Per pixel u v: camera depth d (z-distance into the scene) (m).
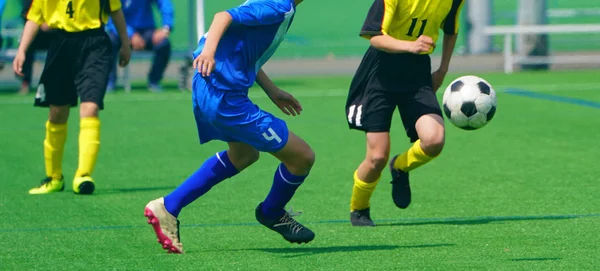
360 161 30.59
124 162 30.88
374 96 20.16
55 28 25.00
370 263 17.17
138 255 18.03
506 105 45.44
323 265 17.08
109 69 25.31
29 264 17.42
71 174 28.72
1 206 23.44
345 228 20.59
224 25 16.59
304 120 41.44
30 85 54.72
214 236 19.81
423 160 20.30
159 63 52.50
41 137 36.72
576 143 33.69
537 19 64.31
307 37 97.44
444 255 17.73
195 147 34.16
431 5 20.00
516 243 18.69
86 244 19.08
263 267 16.95
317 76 62.38
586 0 114.44
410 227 20.56
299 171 17.80
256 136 17.19
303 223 21.23
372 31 19.56
